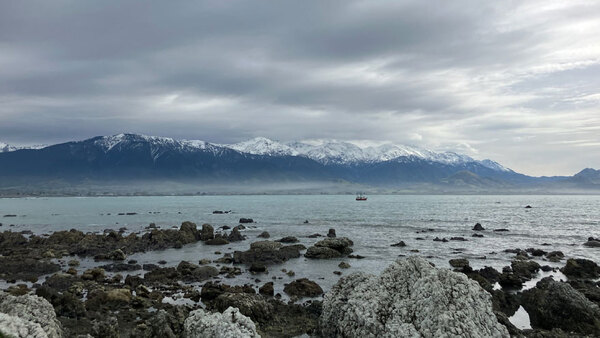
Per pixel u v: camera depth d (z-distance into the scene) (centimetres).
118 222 12088
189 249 6762
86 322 2666
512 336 2206
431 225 10575
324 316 2473
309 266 5097
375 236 8225
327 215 14625
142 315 2850
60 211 18012
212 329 2017
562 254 5925
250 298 2888
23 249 6362
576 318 2625
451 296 2031
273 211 17488
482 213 15425
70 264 5219
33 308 2167
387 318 2109
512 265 4847
